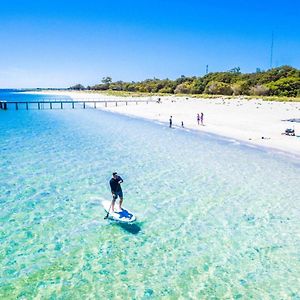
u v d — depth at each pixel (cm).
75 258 1036
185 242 1139
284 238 1165
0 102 6544
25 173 1934
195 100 8094
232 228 1239
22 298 842
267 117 4481
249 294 870
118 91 15438
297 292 878
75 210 1405
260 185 1727
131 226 1259
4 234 1182
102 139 3119
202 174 1925
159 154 2448
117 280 927
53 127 3962
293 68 10425
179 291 882
